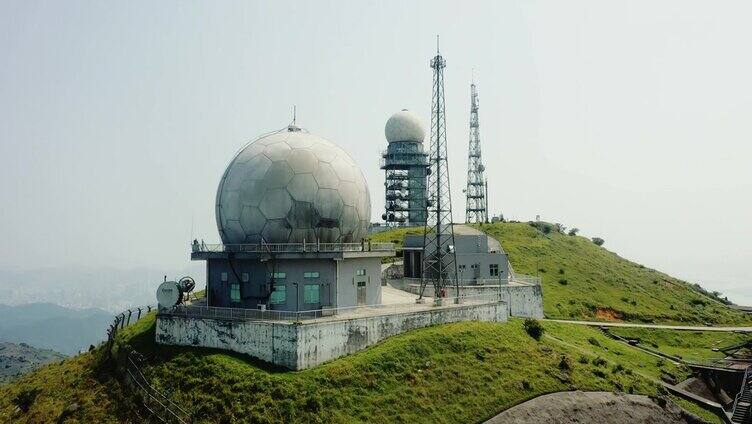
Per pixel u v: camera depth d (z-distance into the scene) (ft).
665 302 310.86
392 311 170.40
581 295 298.15
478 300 209.97
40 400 147.54
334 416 123.95
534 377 156.25
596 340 220.84
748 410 178.91
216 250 169.68
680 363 218.18
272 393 127.03
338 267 166.30
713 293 383.86
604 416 148.05
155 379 137.18
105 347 172.96
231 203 170.09
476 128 454.40
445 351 159.33
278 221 163.84
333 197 169.58
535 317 248.73
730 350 238.48
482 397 142.41
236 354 144.66
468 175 452.76
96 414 131.44
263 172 166.40
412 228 375.45
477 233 261.65
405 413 130.82
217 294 173.06
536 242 370.12
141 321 187.73
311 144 176.76
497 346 169.78
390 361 147.23
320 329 142.72
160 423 122.62
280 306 162.61
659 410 159.43
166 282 164.35
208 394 128.67
